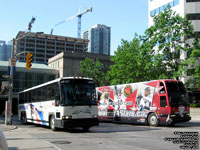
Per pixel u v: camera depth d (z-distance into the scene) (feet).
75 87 51.11
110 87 85.05
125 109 76.43
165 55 106.52
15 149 29.43
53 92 54.08
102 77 175.94
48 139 38.75
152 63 106.32
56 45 582.35
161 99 64.13
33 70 194.49
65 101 49.24
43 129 59.67
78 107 49.62
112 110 82.43
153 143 34.06
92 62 178.60
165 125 70.08
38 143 34.24
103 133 47.67
